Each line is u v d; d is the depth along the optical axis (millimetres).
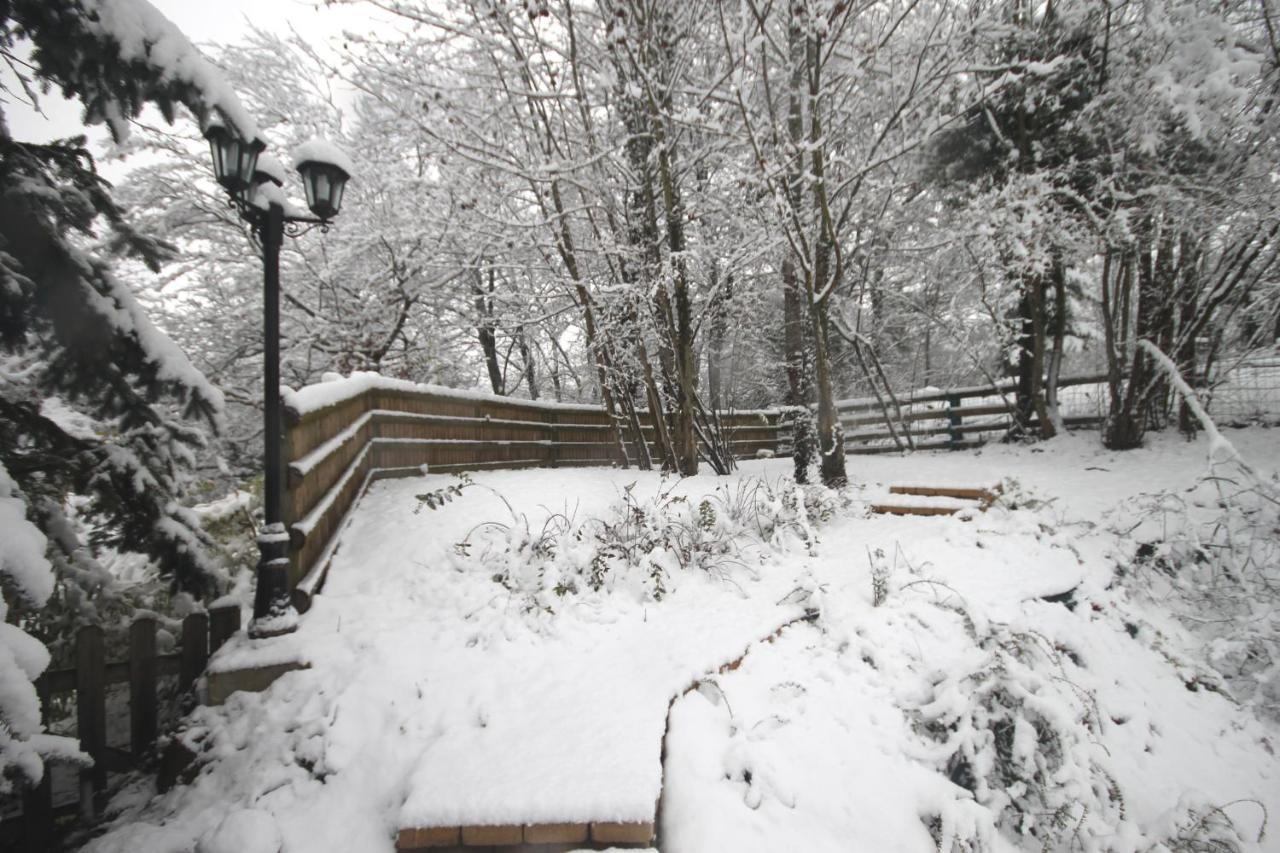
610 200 8477
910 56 7980
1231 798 3402
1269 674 4297
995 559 4871
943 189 10086
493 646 3637
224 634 3771
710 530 5188
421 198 9227
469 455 7684
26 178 3479
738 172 7730
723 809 2588
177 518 4602
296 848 2521
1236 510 5746
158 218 10375
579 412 10453
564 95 7516
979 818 2738
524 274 11219
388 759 2881
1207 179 7945
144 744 3486
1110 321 8609
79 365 3938
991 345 10547
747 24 6836
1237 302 8031
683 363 7938
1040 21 8805
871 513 6230
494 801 2441
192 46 3580
